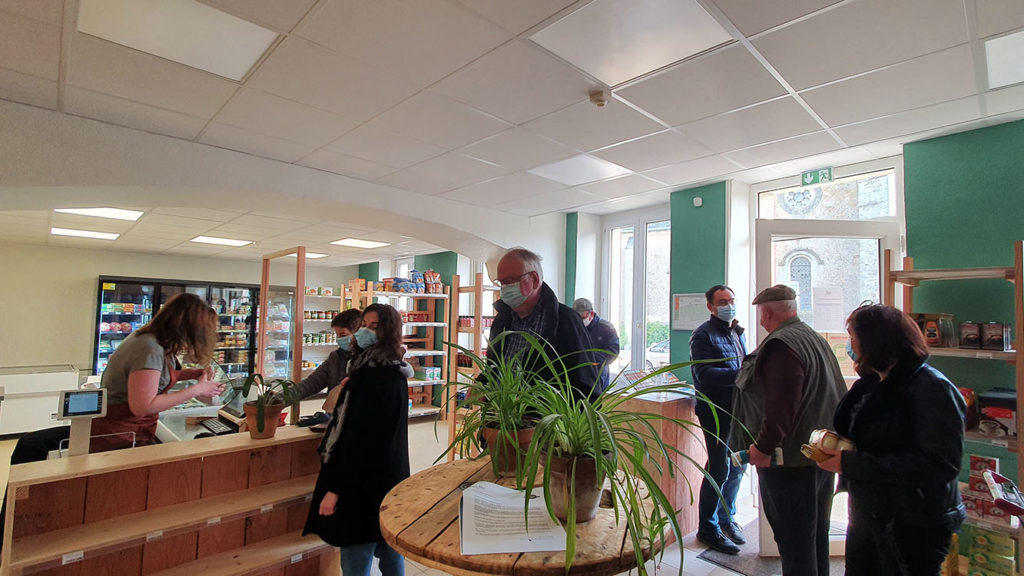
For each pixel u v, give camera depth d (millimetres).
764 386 2084
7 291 6805
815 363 2051
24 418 5547
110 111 2709
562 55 2143
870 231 3135
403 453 1926
